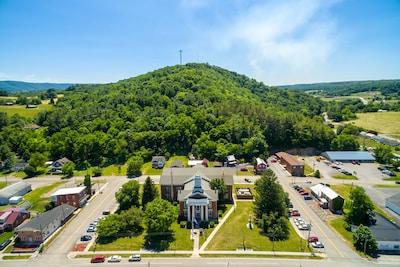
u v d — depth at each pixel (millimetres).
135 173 128500
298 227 77375
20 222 85438
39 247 70562
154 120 171625
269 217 75562
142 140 155750
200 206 82625
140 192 104500
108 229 72500
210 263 62969
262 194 81062
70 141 150250
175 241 72062
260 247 68688
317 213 86438
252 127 163625
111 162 144875
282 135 165875
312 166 137250
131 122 176125
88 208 93625
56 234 77000
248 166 138000
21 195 106125
